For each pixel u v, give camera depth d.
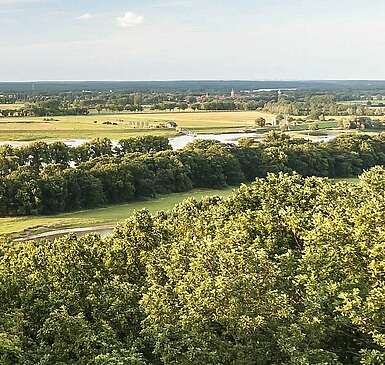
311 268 40.25
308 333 34.31
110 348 34.69
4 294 41.16
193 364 32.28
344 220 47.97
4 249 53.78
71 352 35.41
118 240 54.06
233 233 46.09
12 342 33.72
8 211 123.81
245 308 34.34
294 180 69.06
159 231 56.47
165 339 33.59
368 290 38.34
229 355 33.47
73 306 39.69
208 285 35.72
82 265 46.97
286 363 32.72
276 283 37.84
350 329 38.69
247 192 64.38
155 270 44.28
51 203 127.56
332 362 33.09
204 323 34.62
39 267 46.84
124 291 41.41
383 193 57.53
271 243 47.62
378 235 42.72
